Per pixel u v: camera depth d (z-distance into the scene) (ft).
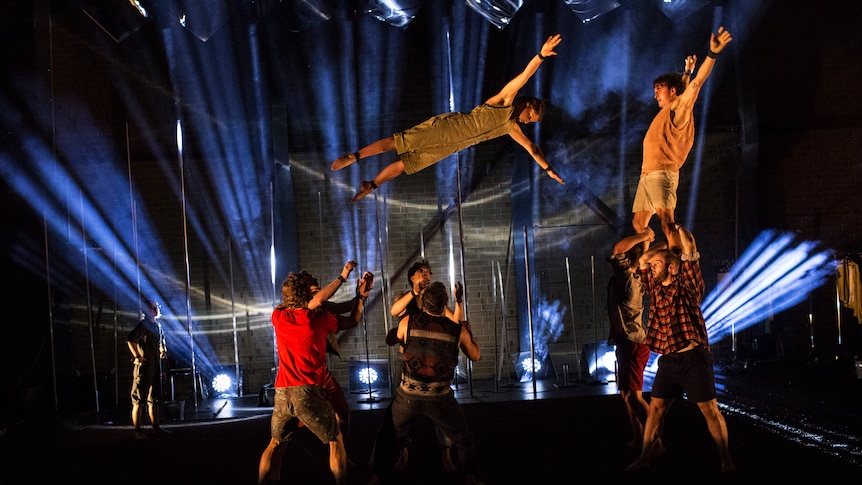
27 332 38.22
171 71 39.70
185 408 35.68
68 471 23.61
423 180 40.29
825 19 40.86
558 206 40.29
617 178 40.37
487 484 19.48
